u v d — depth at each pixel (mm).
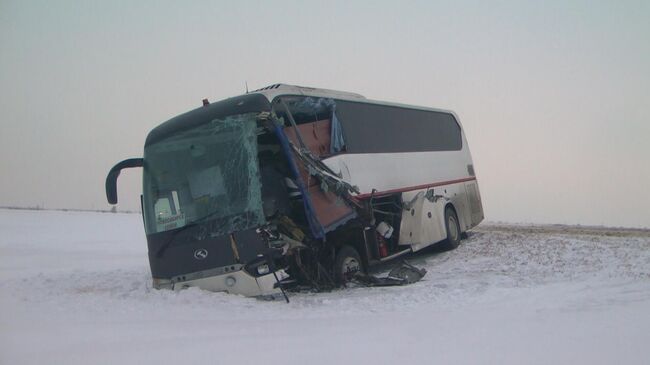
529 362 6000
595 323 7789
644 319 7969
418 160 17000
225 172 10961
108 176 12227
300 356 6242
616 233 20156
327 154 12844
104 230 39469
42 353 6301
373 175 14414
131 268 16812
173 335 7312
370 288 12211
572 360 6062
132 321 8234
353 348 6598
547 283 11484
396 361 6047
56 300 9953
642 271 12141
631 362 5996
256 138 10992
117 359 6059
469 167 20812
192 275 10875
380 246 14352
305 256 11773
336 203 12234
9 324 7891
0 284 13109
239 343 6844
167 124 11961
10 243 28922
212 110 11531
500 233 21000
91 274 14930
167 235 11133
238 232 10633
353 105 14484
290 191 11531
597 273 12250
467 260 15805
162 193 11422
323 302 10234
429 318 8547
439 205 17656
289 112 11922
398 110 16719
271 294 11047
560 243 16688
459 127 20781
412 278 12812
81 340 6941
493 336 7129
